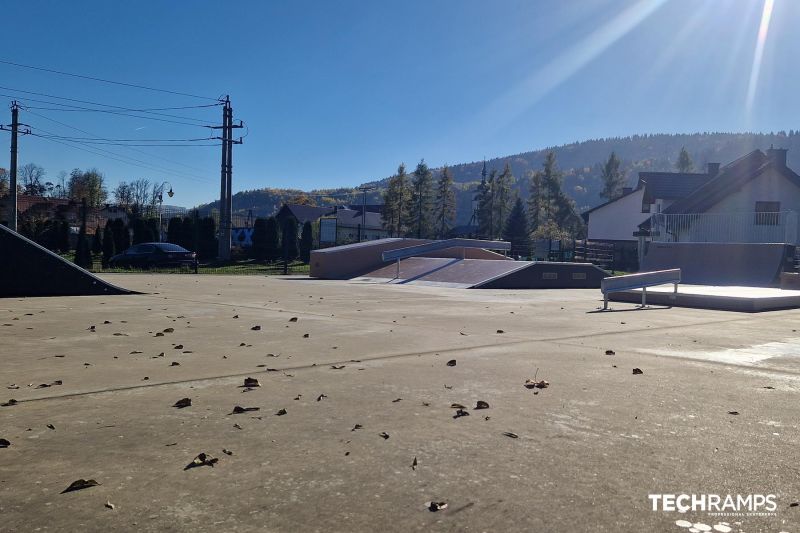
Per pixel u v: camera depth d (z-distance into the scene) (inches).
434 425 158.1
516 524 103.9
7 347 267.9
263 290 628.4
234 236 1798.7
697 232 1045.2
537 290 717.3
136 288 631.8
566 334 330.3
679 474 127.1
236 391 191.6
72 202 2608.3
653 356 264.2
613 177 3720.5
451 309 459.2
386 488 118.1
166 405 174.4
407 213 2920.8
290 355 254.8
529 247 1809.8
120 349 265.4
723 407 179.3
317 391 192.7
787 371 234.5
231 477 122.6
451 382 207.3
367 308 457.1
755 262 843.4
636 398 188.9
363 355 256.4
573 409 175.0
